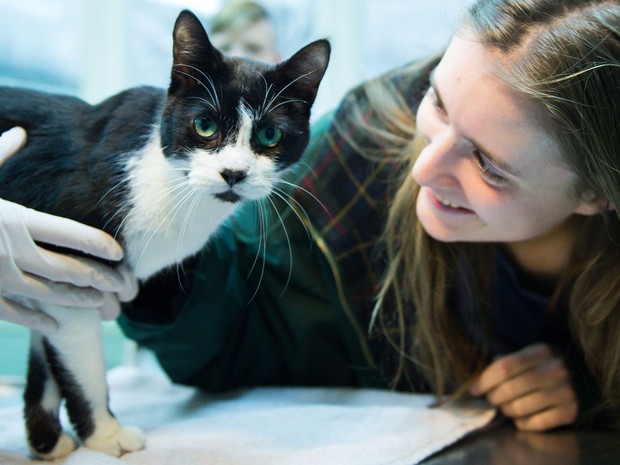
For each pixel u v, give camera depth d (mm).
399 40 2598
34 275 848
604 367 1069
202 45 927
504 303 1223
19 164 896
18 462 833
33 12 2139
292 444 904
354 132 1229
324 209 1179
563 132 783
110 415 902
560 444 982
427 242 1118
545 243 1118
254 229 1155
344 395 1227
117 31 2213
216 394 1271
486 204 867
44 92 995
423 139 1051
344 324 1201
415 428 984
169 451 859
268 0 2443
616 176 824
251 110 942
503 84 776
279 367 1300
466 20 862
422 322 1145
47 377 889
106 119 954
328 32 2490
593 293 1042
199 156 917
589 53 782
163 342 1149
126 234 897
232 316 1179
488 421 1055
